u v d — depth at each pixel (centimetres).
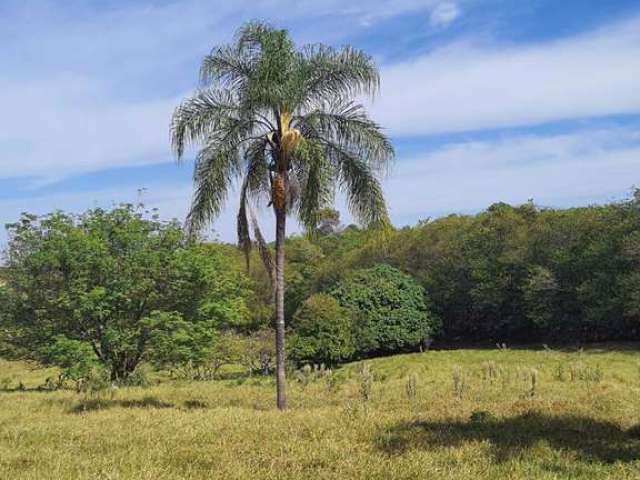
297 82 1327
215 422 1075
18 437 970
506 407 1213
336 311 3206
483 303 3653
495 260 3688
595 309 3162
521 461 760
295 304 4422
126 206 1948
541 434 921
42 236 1870
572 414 1094
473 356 2839
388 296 3575
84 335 1756
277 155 1360
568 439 888
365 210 1399
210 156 1341
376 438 892
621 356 2672
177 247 1939
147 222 1950
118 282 1741
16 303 1830
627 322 3238
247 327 4022
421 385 1866
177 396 1752
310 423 1020
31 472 709
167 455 798
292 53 1327
